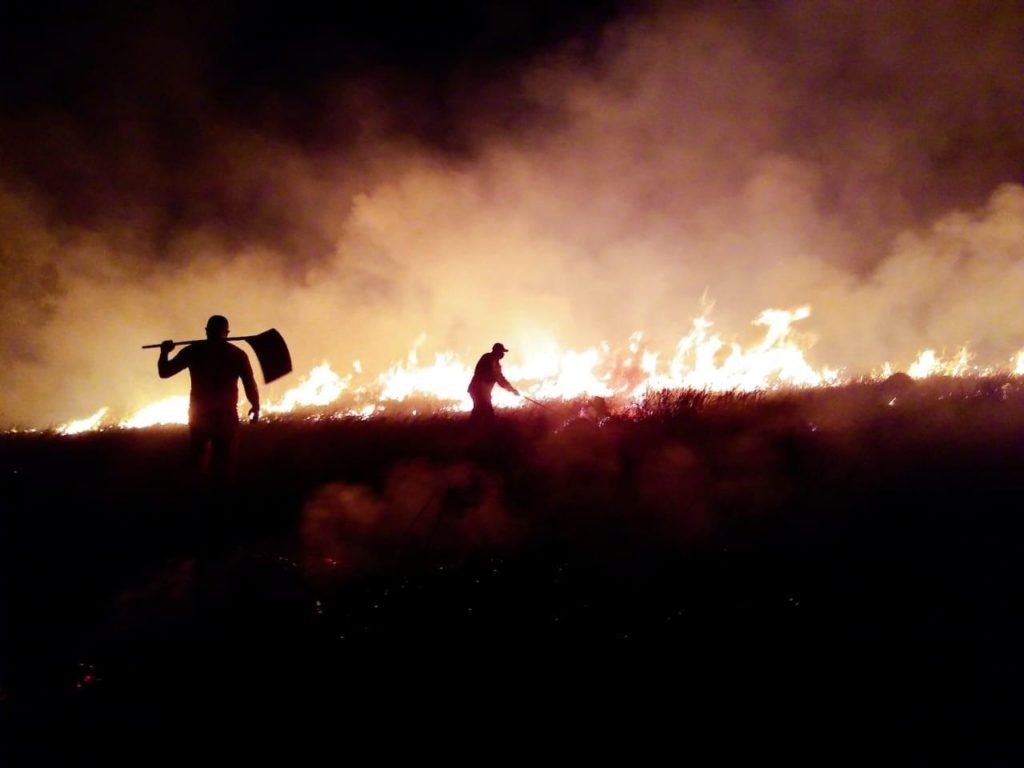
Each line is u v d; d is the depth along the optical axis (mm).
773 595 5172
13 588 6121
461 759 3604
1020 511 6418
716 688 4086
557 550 6363
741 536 6375
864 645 4453
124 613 5488
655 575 5676
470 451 10727
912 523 6363
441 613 5242
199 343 8430
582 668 4379
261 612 5430
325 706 4137
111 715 4137
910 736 3623
